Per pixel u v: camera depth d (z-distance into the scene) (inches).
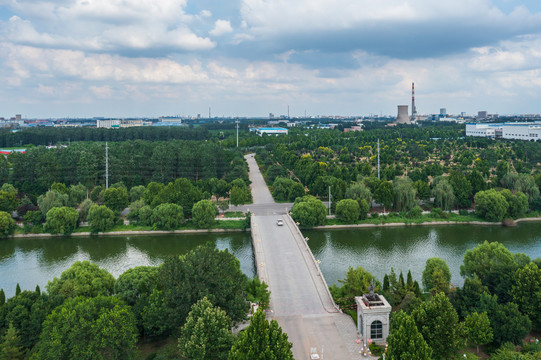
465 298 3533.5
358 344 3216.0
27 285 4891.7
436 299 2987.2
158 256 5900.6
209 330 2856.8
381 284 4328.3
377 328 3230.8
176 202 7470.5
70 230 6963.6
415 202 7751.0
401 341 2541.8
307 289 4271.7
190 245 6441.9
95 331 2760.8
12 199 7529.5
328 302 3971.5
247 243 6515.8
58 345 2728.8
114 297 3166.8
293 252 5438.0
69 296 3592.5
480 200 7450.8
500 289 3585.1
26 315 3260.3
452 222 7465.6
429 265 4271.7
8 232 6850.4
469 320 3174.2
